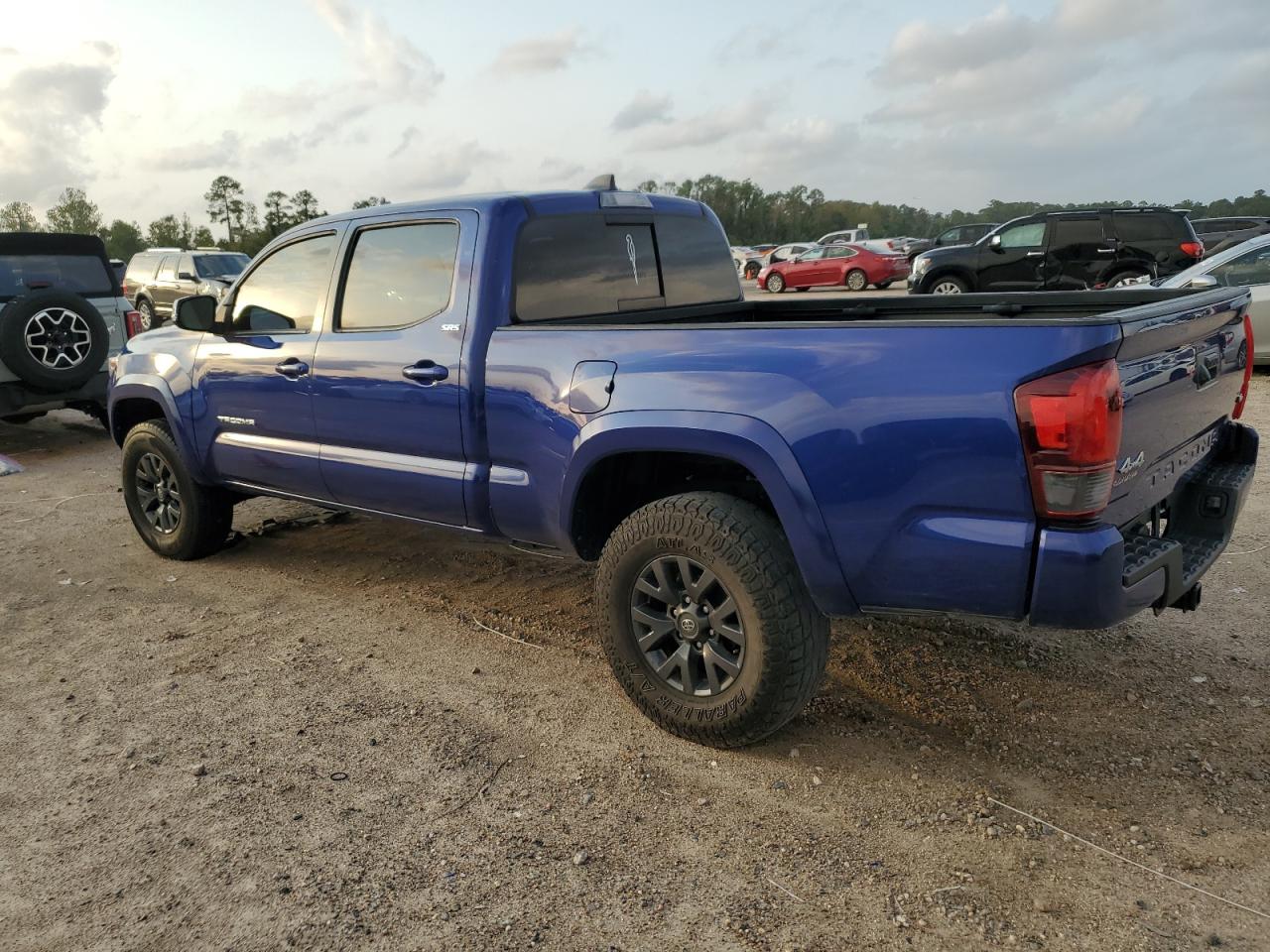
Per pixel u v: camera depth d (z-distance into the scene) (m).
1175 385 2.61
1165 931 2.09
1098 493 2.21
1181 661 3.38
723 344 2.72
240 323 4.33
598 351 2.99
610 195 3.82
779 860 2.39
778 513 2.61
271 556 5.02
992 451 2.27
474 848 2.48
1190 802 2.55
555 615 4.05
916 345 2.38
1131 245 13.29
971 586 2.38
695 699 2.90
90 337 7.92
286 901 2.29
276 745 3.04
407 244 3.63
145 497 5.05
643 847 2.46
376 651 3.77
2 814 2.71
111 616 4.27
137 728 3.19
